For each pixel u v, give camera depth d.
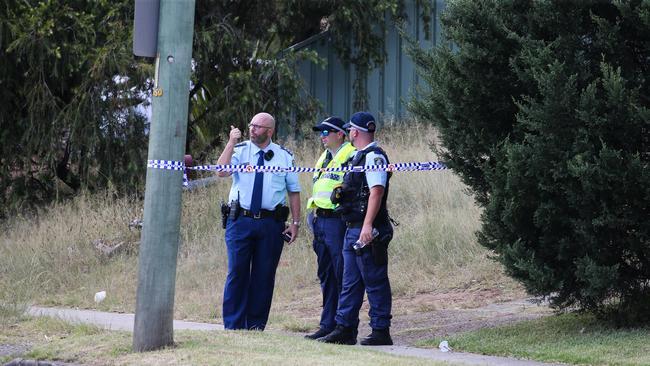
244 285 33.00
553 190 29.44
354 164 30.23
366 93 75.25
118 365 25.08
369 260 30.03
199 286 50.06
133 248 57.50
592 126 28.75
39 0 68.00
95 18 68.44
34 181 71.56
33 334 33.97
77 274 54.19
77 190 71.31
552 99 28.89
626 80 28.75
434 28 73.50
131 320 38.94
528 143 30.05
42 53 66.12
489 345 30.00
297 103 71.06
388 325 30.59
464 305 40.16
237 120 69.75
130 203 64.69
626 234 29.69
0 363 28.31
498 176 30.47
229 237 32.91
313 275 49.06
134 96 68.31
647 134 29.42
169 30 26.20
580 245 29.69
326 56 78.00
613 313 31.47
